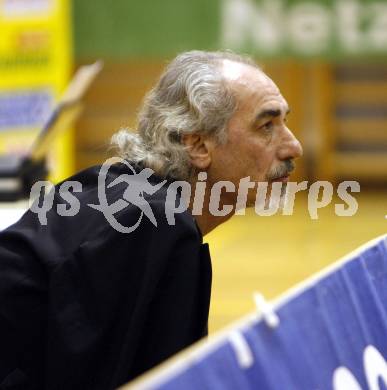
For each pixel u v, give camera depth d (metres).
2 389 4.12
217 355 2.60
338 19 15.16
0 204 7.84
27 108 14.20
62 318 3.94
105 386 3.96
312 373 3.05
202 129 4.39
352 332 3.48
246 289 11.62
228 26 14.98
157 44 15.09
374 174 20.00
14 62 14.20
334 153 19.94
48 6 14.08
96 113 19.62
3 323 4.11
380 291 3.94
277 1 15.02
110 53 15.23
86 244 4.02
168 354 3.96
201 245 4.14
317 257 13.54
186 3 14.98
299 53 15.18
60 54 14.14
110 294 3.96
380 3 15.13
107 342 4.01
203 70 4.45
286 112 4.55
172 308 3.98
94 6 15.09
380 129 19.97
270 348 2.88
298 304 3.14
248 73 4.47
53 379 3.99
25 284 4.08
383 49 15.16
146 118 4.59
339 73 19.77
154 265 3.96
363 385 3.39
